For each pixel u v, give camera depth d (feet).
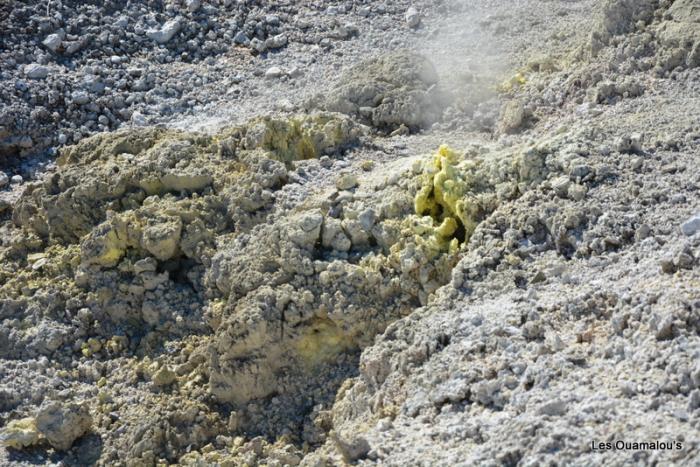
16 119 34.94
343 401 22.97
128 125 35.76
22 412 24.20
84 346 25.93
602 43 30.78
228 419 23.71
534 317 21.20
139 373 25.00
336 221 25.03
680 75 28.14
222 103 36.40
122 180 27.76
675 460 16.89
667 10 30.07
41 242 28.53
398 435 20.26
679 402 18.07
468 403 20.26
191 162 27.89
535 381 19.67
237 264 25.04
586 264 22.25
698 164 23.45
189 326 25.57
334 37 39.63
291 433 23.17
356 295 23.90
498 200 24.36
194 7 40.55
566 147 24.59
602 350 19.85
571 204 23.25
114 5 40.32
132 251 26.63
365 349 23.04
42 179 32.48
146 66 38.24
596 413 18.26
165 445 23.11
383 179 26.09
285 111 34.60
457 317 22.07
